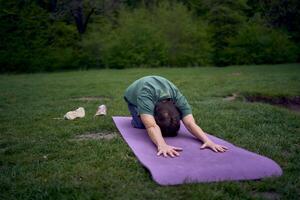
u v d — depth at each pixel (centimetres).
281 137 476
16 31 2227
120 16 2358
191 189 300
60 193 298
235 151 390
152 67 2272
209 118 598
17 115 656
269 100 919
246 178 323
